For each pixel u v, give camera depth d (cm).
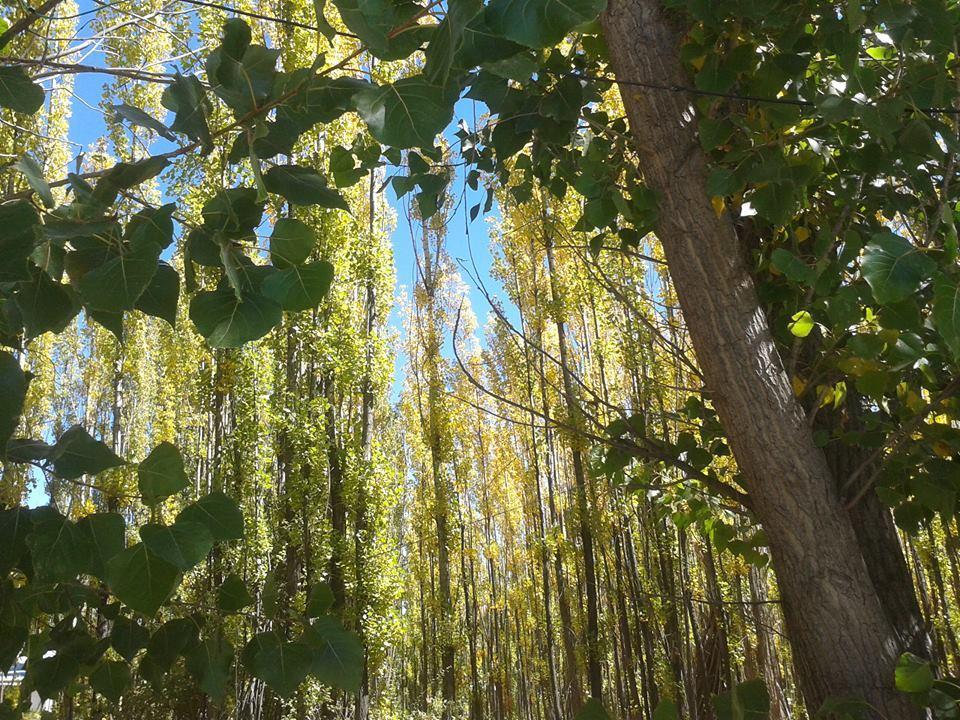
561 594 1375
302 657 86
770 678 1051
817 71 216
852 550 166
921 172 194
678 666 1126
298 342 1196
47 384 1359
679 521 271
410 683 2759
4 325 82
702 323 177
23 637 93
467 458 1692
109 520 76
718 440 227
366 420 1241
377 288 1290
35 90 89
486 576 2505
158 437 1395
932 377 187
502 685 2400
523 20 66
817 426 220
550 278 1173
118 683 96
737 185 173
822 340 222
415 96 75
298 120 89
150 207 82
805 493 166
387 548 1174
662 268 750
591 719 112
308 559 1138
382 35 69
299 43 842
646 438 219
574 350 1406
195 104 82
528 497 1900
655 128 185
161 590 72
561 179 243
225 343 79
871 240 126
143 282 71
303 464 1198
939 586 986
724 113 206
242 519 80
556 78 195
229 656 94
